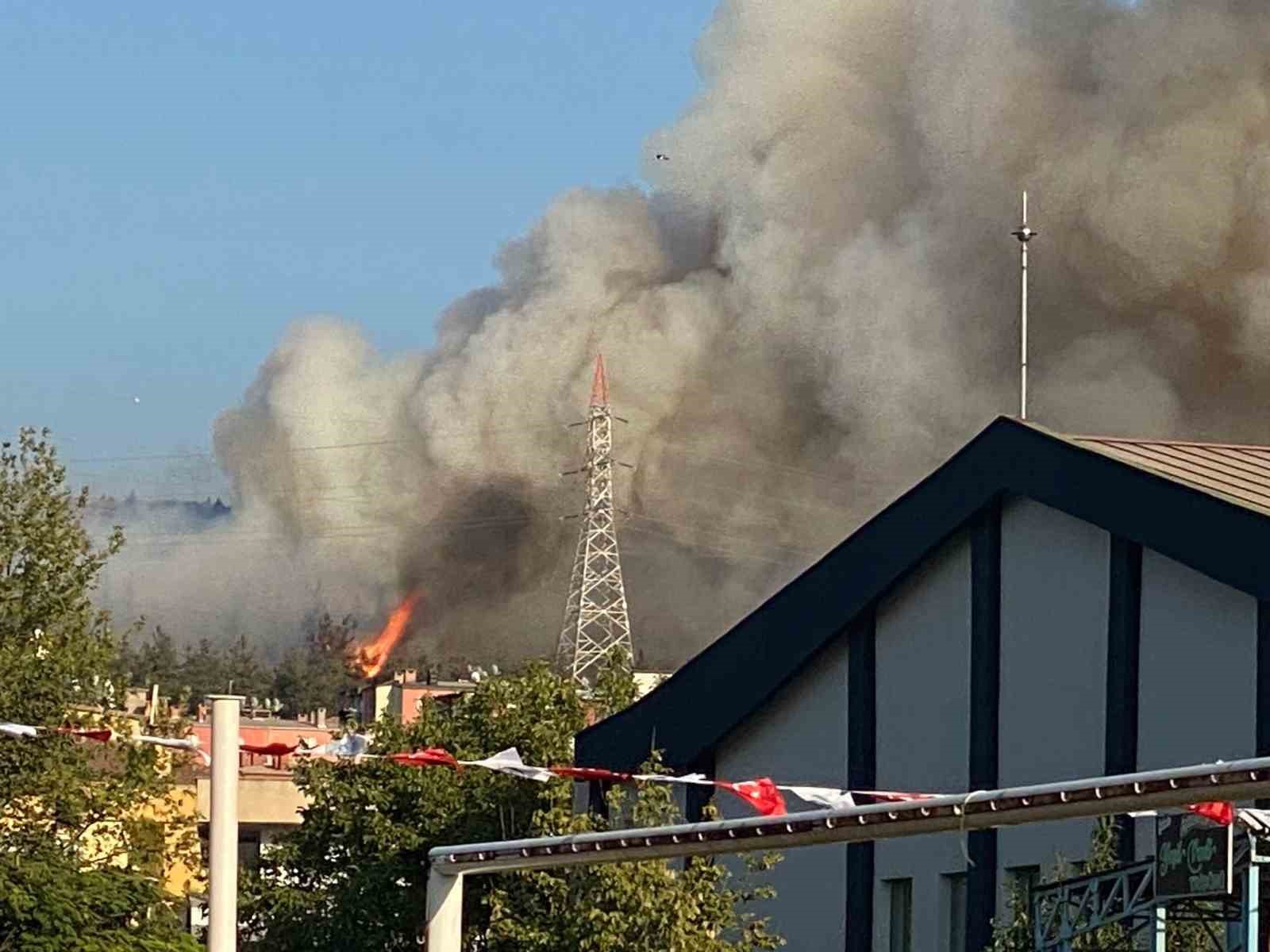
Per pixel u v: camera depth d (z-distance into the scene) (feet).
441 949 67.41
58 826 133.28
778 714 113.09
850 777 109.29
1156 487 96.89
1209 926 83.25
